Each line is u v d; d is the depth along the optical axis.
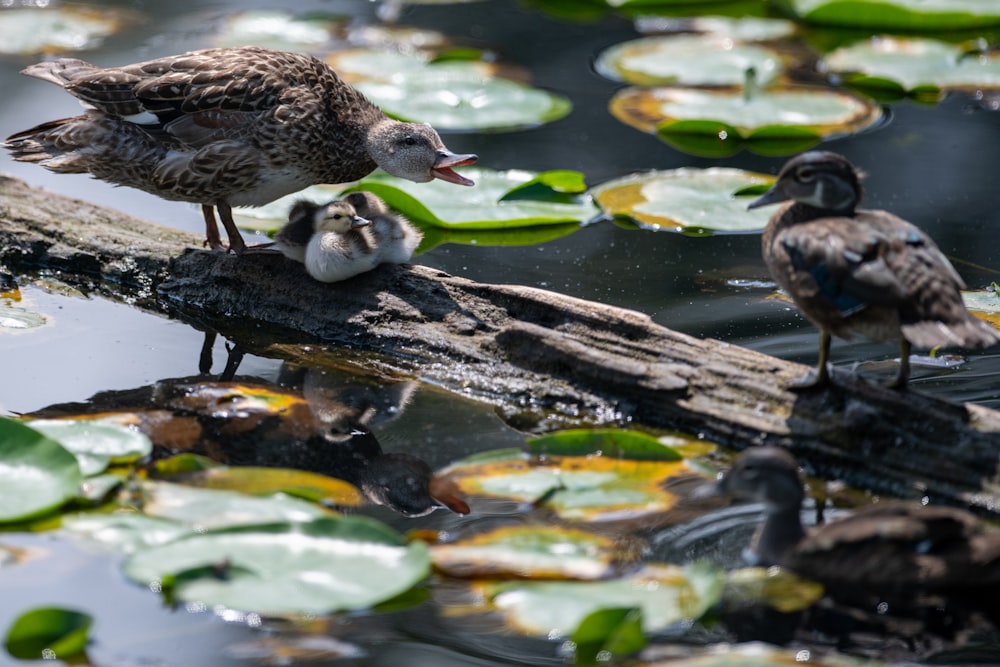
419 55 21.55
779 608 8.02
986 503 9.27
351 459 10.06
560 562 8.41
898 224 9.83
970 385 11.09
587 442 9.98
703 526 8.92
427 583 8.29
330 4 24.81
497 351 11.68
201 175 12.97
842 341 12.08
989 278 13.19
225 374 11.59
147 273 13.52
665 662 7.48
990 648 7.66
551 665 7.52
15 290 13.39
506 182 16.09
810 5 23.67
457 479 9.64
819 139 18.02
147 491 9.18
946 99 19.80
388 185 14.36
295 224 12.78
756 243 14.62
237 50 13.48
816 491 9.66
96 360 11.75
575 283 13.44
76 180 16.30
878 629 7.82
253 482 9.41
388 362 11.98
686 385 10.69
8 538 8.57
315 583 7.86
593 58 22.08
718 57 21.47
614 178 16.55
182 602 8.02
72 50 20.81
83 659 7.45
